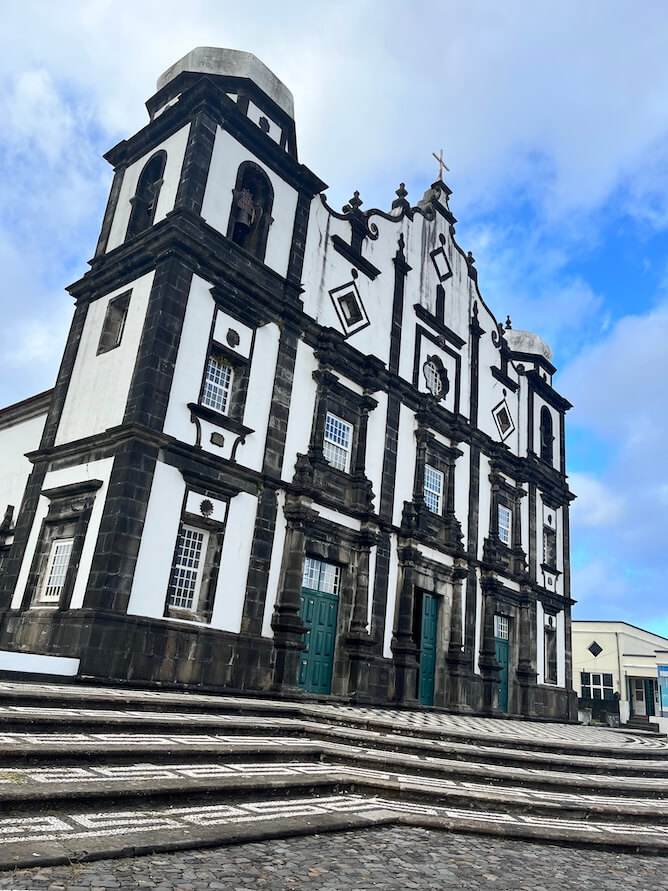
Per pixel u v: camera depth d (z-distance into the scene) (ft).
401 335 72.84
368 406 64.95
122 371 50.47
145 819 20.27
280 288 58.90
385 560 64.64
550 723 81.10
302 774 28.91
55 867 15.93
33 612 47.83
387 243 73.77
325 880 17.89
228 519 50.88
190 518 48.42
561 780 34.19
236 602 50.34
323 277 63.98
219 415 50.83
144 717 31.96
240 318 54.80
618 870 23.76
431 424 73.72
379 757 33.45
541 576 91.40
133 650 42.96
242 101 59.31
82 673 40.63
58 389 56.95
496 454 85.05
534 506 92.38
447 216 85.56
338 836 22.67
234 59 60.34
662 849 26.96
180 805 22.53
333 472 60.39
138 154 62.08
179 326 49.88
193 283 51.62
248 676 49.49
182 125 57.06
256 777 26.37
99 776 22.68
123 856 17.26
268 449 54.85
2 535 65.16
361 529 61.72
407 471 70.13
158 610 45.19
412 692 63.10
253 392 54.75
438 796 29.17
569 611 96.94
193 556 49.19
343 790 29.07
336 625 59.57
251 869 17.92
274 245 59.31
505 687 81.25
